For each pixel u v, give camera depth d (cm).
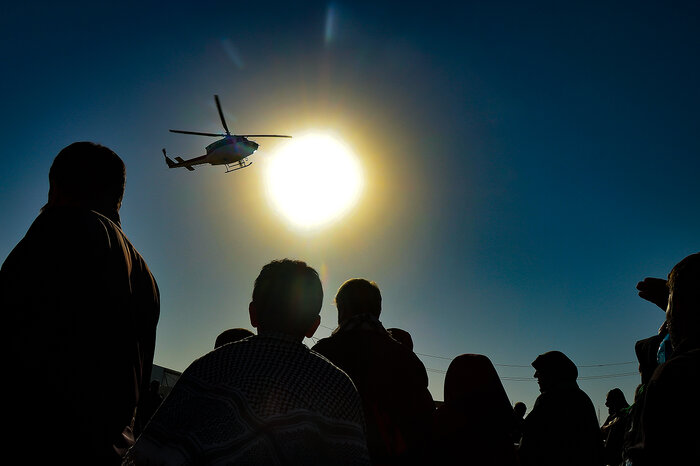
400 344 420
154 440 209
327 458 216
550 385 560
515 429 471
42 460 208
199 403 213
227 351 231
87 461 220
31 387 210
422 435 387
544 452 523
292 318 244
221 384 216
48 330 216
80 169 277
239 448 202
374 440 372
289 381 220
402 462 374
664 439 210
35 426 209
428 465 392
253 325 260
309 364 232
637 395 301
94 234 246
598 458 518
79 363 221
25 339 212
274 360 226
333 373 236
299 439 209
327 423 219
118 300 245
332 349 404
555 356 566
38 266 224
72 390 216
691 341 233
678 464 204
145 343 274
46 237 233
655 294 344
